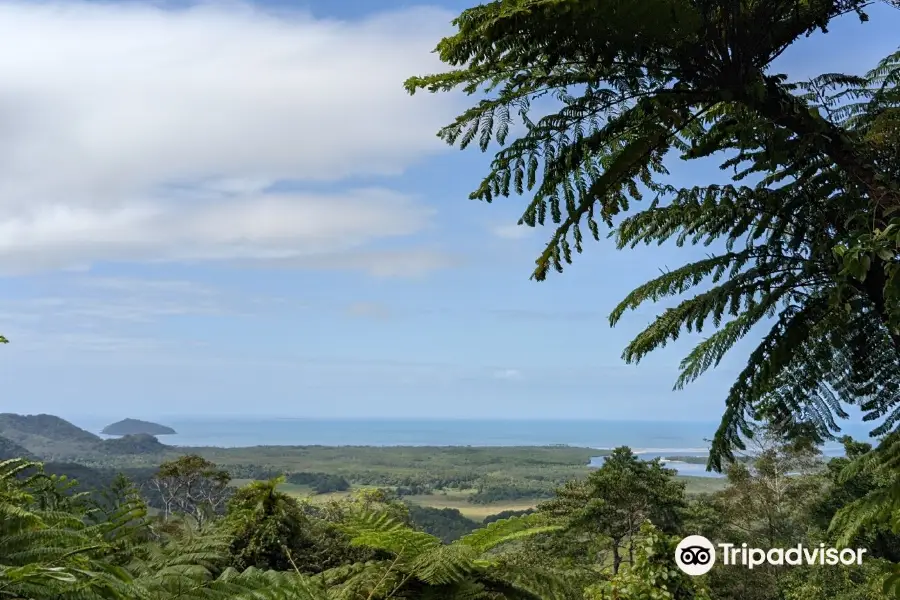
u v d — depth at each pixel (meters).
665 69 3.60
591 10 3.00
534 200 4.14
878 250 3.04
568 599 2.74
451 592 2.47
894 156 3.79
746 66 3.58
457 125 3.83
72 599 1.45
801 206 4.15
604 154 4.34
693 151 4.00
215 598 1.91
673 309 4.22
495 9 3.12
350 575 2.67
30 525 1.66
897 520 3.85
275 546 3.66
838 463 16.95
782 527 20.98
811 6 3.70
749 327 4.36
